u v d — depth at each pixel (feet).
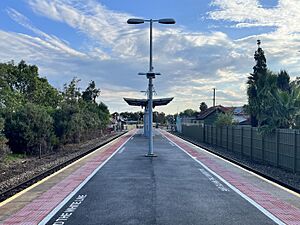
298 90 62.34
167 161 59.98
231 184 38.58
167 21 70.18
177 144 106.22
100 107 225.15
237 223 24.12
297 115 60.49
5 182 45.39
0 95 88.12
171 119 393.29
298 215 26.32
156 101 131.44
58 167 54.60
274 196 32.71
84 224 23.70
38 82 127.75
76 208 27.89
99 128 177.06
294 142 52.44
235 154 83.10
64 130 97.91
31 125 79.87
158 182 39.32
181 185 37.68
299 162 50.80
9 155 74.95
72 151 92.12
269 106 62.39
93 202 29.84
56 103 137.69
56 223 23.95
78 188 35.91
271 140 61.98
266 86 76.18
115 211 26.91
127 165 54.39
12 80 114.52
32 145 80.12
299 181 43.96
